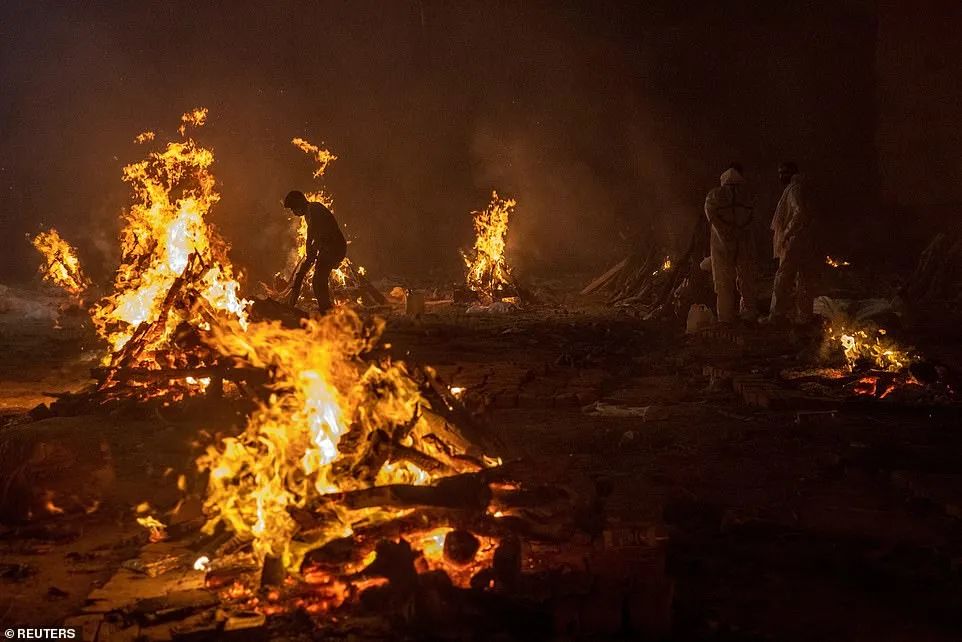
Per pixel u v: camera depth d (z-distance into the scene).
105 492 7.21
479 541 5.54
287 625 4.82
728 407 10.64
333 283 24.88
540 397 10.88
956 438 8.81
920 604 5.09
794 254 15.55
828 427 9.30
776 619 4.91
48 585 5.49
